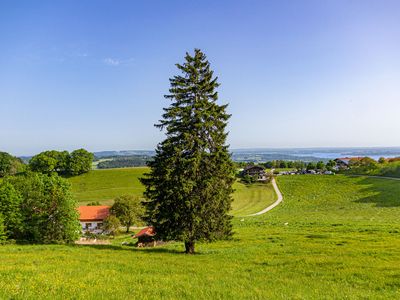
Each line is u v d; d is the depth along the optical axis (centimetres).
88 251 3144
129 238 6456
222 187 3070
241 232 5069
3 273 1805
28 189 4631
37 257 2611
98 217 8400
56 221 4588
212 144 3067
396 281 1855
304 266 2327
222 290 1591
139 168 15612
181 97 3166
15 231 4572
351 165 16388
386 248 3084
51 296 1341
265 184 13575
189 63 3225
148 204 3123
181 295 1480
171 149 3009
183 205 2945
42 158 14212
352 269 2189
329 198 10006
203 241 3055
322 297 1531
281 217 7494
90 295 1388
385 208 7638
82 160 14650
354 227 4931
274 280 1892
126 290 1516
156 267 2228
